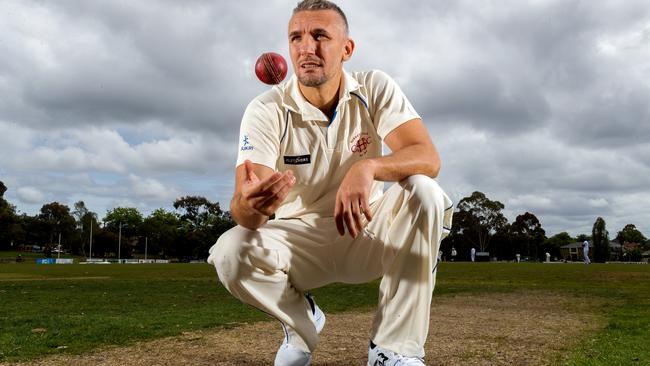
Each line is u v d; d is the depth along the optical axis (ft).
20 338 15.65
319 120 8.91
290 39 8.64
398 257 8.02
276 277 8.60
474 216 345.31
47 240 421.18
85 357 12.96
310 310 9.48
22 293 38.24
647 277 69.36
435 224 7.77
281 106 8.98
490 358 12.78
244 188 7.41
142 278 65.10
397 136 8.49
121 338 15.78
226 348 14.23
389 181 7.88
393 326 8.07
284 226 9.04
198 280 59.11
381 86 8.98
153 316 21.94
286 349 9.34
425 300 8.00
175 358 12.82
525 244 360.69
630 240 489.26
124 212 434.30
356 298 33.27
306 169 9.12
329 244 8.98
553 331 17.98
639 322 20.66
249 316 21.83
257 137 8.81
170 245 389.80
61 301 31.14
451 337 16.42
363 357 13.09
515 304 29.55
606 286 48.44
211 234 387.55
